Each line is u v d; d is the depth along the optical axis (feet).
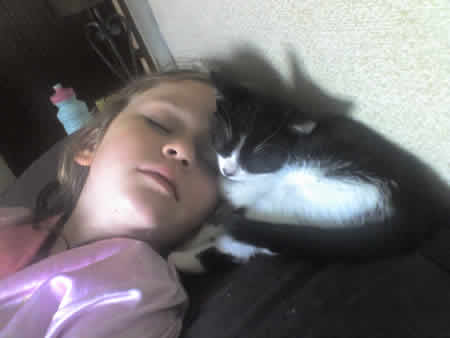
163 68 4.65
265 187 2.87
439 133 1.86
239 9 2.76
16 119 5.25
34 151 5.58
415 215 2.17
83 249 2.14
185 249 2.59
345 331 1.53
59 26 4.93
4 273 2.42
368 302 1.64
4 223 2.78
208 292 2.10
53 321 1.77
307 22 2.18
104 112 3.49
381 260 1.97
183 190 2.48
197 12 3.44
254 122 2.75
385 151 2.30
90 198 2.55
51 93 5.30
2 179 5.18
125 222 2.36
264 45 2.73
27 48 4.89
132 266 1.96
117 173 2.37
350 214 2.40
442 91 1.69
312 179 2.62
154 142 2.47
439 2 1.45
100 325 1.74
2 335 1.76
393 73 1.87
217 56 3.53
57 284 1.90
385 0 1.66
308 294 1.77
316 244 2.24
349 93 2.25
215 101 2.93
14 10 4.60
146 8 4.63
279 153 2.73
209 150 2.88
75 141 3.49
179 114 2.69
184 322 1.94
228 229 2.60
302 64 2.46
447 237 1.98
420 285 1.68
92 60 5.36
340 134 2.52
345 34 1.98
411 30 1.63
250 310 1.78
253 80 3.13
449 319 1.49
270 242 2.39
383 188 2.30
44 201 3.34
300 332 1.58
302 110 2.79
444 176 2.03
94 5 4.54
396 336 1.47
